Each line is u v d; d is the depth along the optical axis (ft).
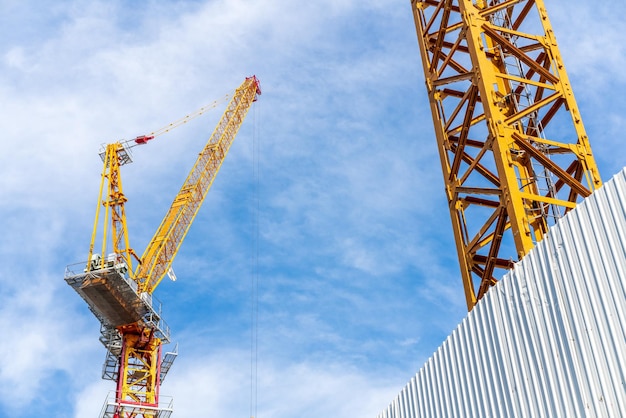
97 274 367.86
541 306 88.63
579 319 82.94
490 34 153.17
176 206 426.10
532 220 131.85
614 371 77.82
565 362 83.71
